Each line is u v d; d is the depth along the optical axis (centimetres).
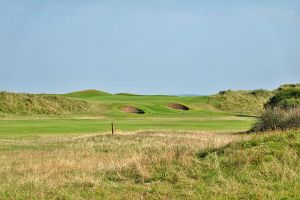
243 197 1343
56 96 9344
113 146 3316
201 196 1373
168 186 1502
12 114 8075
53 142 3641
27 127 5203
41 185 1577
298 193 1355
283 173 1573
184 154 1847
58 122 6131
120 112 8556
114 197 1388
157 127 5203
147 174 1647
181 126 5409
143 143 3447
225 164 1706
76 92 12531
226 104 10975
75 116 7912
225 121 6481
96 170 1888
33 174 1914
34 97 9025
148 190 1468
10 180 1781
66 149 3188
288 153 1728
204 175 1598
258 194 1348
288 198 1305
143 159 1850
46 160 2417
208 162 1711
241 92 12119
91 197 1405
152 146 3167
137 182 1619
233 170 1644
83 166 2062
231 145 1939
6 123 5872
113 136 3822
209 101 11100
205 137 3666
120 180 1662
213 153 1842
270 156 1719
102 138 3747
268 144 1852
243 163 1691
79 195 1430
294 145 1822
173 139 3616
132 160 1878
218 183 1523
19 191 1502
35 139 3875
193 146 2492
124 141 3594
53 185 1574
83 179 1647
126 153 2812
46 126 5372
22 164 2267
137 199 1355
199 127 5244
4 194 1464
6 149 3184
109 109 8869
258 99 11712
